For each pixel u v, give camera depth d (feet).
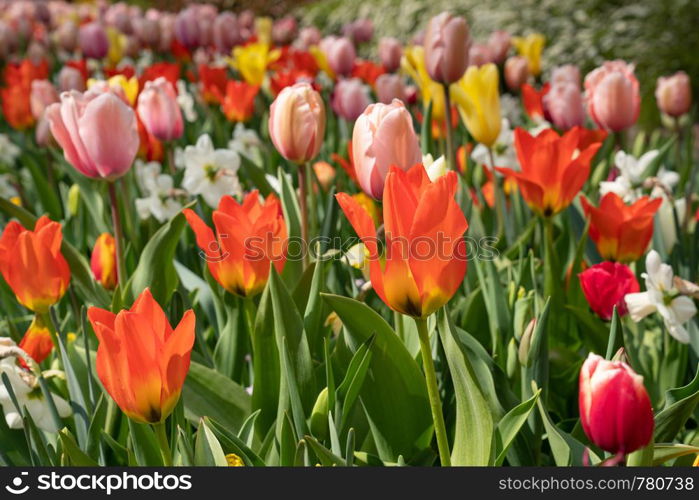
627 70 13.15
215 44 28.30
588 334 9.30
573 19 42.01
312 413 7.22
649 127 35.83
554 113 14.52
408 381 7.43
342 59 21.06
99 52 28.19
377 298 10.47
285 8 58.90
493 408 7.50
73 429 8.55
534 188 9.76
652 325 11.35
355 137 7.59
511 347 8.50
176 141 18.37
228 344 9.09
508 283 10.80
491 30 42.83
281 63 25.26
